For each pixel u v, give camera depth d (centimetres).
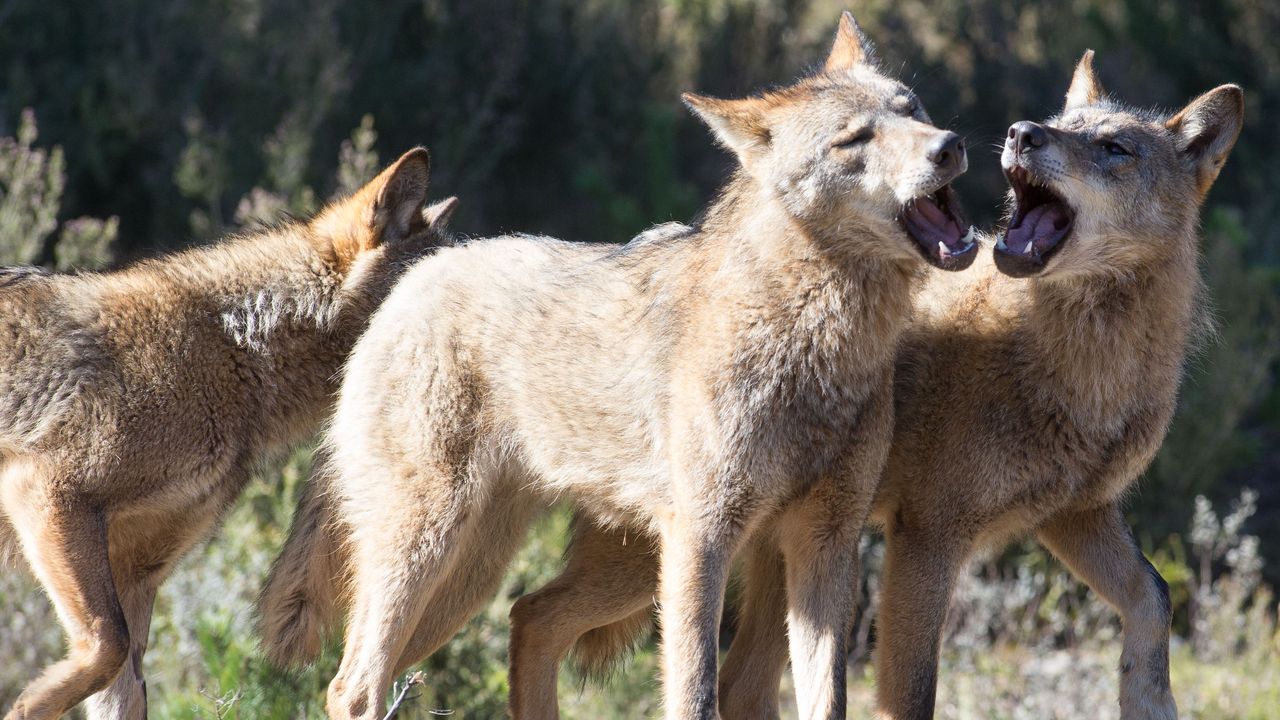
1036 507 1714
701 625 1605
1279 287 4500
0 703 2122
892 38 5066
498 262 1830
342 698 1769
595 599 1897
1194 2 5269
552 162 4356
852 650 3061
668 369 1644
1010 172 1656
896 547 1734
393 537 1800
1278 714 2645
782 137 1605
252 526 2520
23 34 3744
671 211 4053
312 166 3753
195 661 2284
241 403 1902
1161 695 1700
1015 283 1705
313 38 3894
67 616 1738
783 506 1650
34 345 1781
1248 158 5222
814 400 1598
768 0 4972
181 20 3922
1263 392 4056
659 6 5091
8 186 3331
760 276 1595
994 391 1691
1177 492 3747
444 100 4109
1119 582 1750
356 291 2002
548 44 4397
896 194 1519
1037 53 5347
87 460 1761
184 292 1880
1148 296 1666
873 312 1588
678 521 1636
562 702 2527
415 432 1800
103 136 3769
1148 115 1766
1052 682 2641
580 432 1741
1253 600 3503
